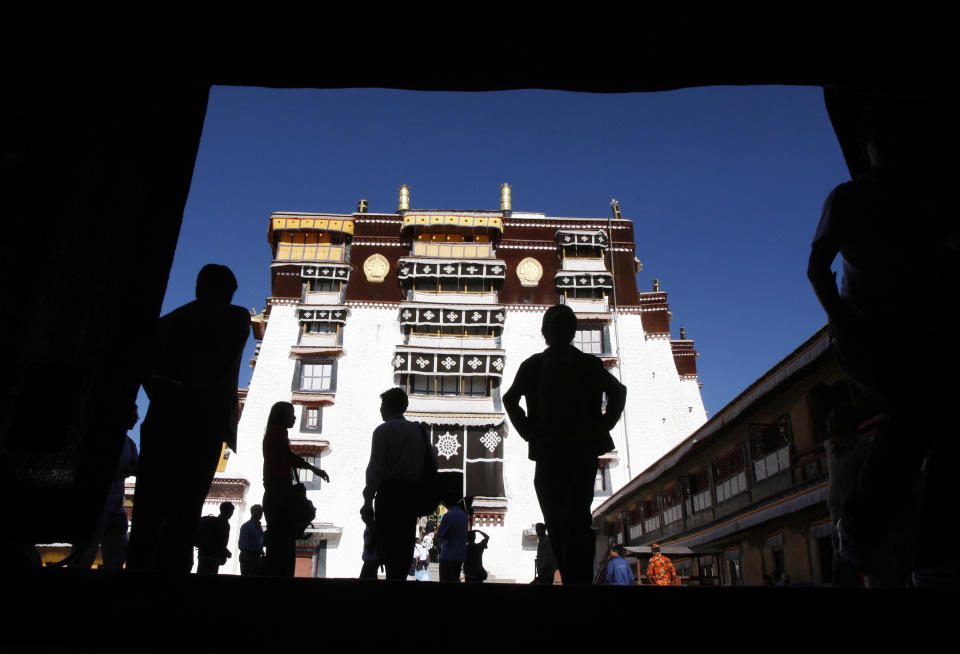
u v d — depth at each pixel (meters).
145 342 2.66
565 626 1.65
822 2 2.42
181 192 2.88
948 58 2.41
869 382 2.43
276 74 2.54
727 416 20.25
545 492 3.84
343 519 32.59
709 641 1.63
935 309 2.35
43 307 2.39
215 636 1.64
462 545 8.21
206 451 4.04
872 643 1.61
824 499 14.59
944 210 2.54
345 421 35.00
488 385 35.78
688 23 2.48
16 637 1.63
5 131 2.41
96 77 2.48
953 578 2.23
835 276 2.54
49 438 2.35
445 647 1.63
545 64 2.58
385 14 2.49
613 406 3.99
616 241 40.44
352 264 39.19
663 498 28.89
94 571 1.68
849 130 3.13
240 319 4.38
